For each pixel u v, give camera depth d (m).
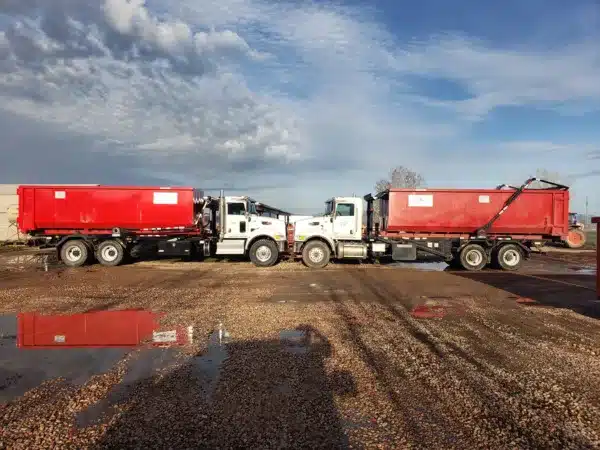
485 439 3.74
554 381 5.05
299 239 17.34
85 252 17.39
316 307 9.13
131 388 4.79
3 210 30.48
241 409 4.27
